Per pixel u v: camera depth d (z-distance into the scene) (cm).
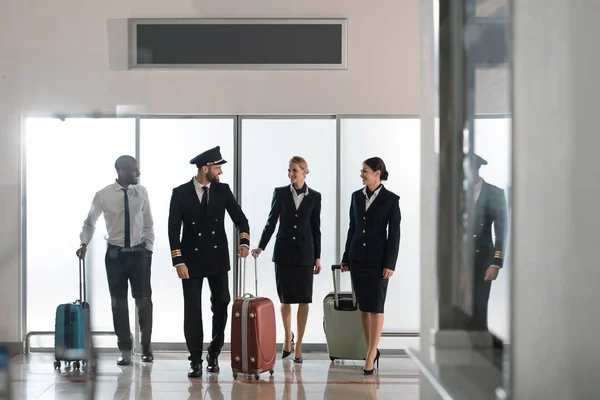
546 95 186
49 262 773
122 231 687
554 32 182
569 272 178
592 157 166
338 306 727
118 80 798
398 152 825
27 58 788
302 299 734
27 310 782
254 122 827
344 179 824
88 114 774
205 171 664
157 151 825
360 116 816
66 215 752
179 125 825
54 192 760
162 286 826
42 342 782
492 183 252
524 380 204
